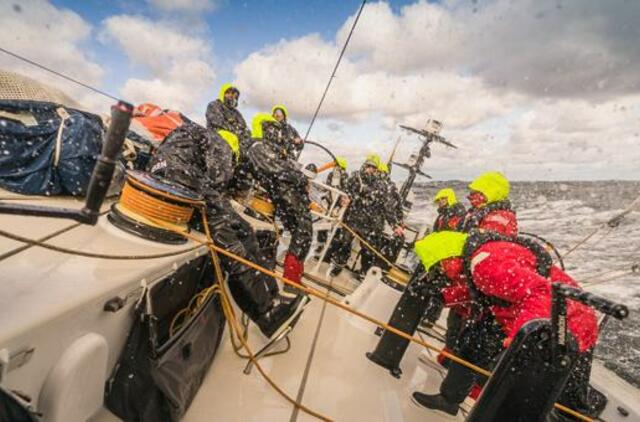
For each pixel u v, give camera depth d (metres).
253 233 2.64
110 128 0.73
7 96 2.41
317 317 3.29
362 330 3.24
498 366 1.22
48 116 2.10
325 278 4.79
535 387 1.16
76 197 2.04
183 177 2.28
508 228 3.37
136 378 1.32
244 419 1.75
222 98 5.40
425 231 6.73
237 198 3.87
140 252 1.56
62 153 1.90
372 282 3.59
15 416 0.69
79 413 1.19
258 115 4.34
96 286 1.15
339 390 2.26
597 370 3.30
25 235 1.36
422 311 2.64
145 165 2.98
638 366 3.89
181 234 1.75
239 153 3.59
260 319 2.36
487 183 3.58
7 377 0.86
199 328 1.66
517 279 1.73
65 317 0.99
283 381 2.16
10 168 1.85
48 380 1.01
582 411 2.12
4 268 1.08
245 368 2.12
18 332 0.82
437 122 8.95
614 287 7.38
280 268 4.33
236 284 2.27
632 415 2.54
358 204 5.68
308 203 3.64
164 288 1.70
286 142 4.64
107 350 1.22
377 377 2.56
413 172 9.16
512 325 1.94
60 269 1.19
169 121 3.70
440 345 3.71
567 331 1.13
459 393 2.34
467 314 2.72
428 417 2.29
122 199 1.79
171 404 1.41
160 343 1.93
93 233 1.61
